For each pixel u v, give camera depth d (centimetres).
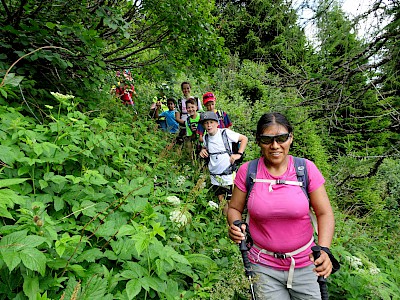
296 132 753
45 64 392
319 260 168
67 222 204
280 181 192
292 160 200
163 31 510
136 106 586
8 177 204
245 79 1090
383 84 449
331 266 170
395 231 486
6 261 125
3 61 337
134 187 253
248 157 647
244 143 412
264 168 203
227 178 395
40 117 331
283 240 190
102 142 272
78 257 172
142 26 516
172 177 361
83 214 208
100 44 360
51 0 355
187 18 440
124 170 305
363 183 620
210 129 402
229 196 389
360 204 629
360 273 272
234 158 397
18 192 195
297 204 186
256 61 1241
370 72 451
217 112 526
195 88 984
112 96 502
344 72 476
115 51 504
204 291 204
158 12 444
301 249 193
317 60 521
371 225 519
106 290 162
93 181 223
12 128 225
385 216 579
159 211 255
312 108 563
